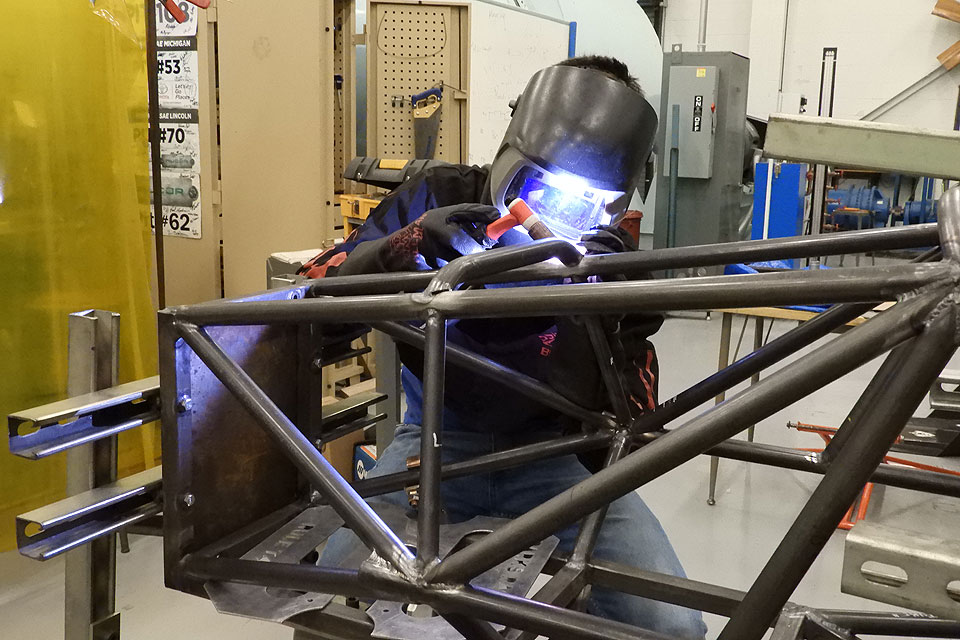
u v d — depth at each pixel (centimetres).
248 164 329
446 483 132
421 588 77
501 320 124
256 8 315
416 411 144
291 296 105
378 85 336
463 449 132
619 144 124
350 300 84
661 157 529
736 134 535
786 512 265
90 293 213
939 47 677
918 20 679
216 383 95
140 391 94
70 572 101
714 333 514
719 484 287
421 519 79
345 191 343
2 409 200
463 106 347
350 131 338
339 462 240
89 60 207
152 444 229
